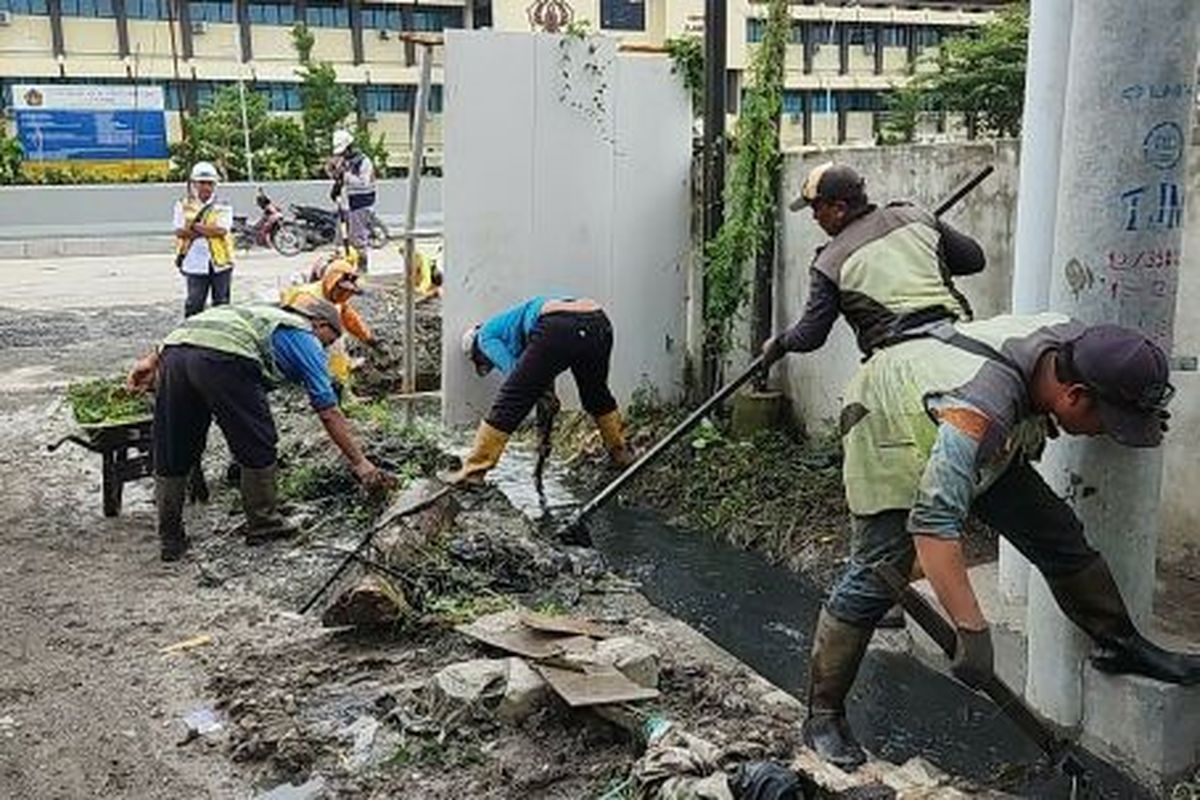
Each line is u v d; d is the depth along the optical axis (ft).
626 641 13.71
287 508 19.94
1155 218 11.95
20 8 97.81
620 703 12.10
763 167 23.86
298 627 15.52
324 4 106.01
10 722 13.25
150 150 91.45
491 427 21.21
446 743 12.24
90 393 25.86
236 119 92.43
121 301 48.11
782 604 18.35
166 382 17.99
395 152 108.78
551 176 24.94
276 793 11.49
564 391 26.25
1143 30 11.66
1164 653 12.28
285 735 12.46
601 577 17.99
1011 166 18.78
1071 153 12.21
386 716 12.80
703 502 22.33
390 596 14.93
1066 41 13.87
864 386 11.70
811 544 19.98
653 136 25.55
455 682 12.77
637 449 24.36
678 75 25.53
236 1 103.60
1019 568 14.55
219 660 14.58
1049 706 13.09
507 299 25.05
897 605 12.67
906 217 14.26
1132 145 11.83
